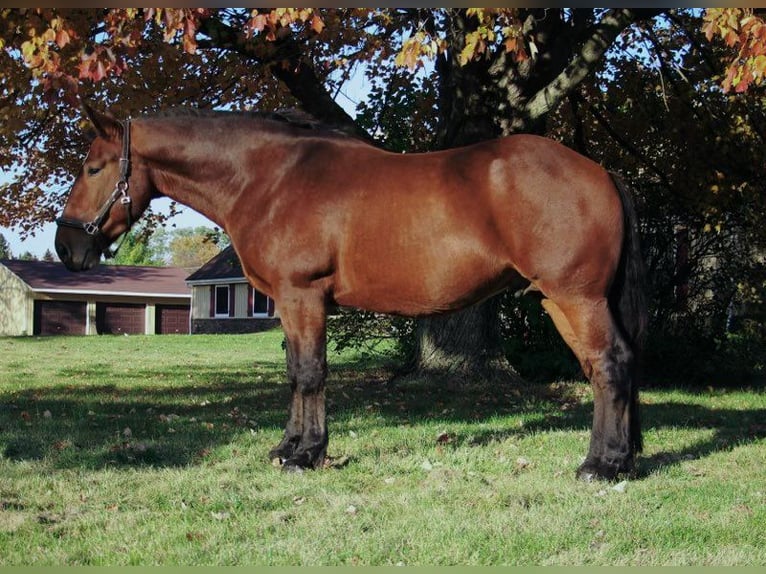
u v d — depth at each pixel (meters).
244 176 5.39
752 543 3.85
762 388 10.89
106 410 8.11
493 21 7.74
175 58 9.39
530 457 5.68
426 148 11.71
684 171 11.43
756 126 11.07
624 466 4.83
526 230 4.73
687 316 11.95
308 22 8.55
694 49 11.59
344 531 3.98
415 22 8.44
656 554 3.68
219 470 5.27
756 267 11.82
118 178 5.54
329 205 5.11
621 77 12.09
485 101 9.80
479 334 10.41
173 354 18.80
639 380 4.96
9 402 8.69
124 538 3.89
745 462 5.52
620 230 4.82
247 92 10.82
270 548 3.74
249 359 17.23
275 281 5.24
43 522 4.15
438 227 4.88
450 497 4.56
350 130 5.73
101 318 38.25
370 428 7.02
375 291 5.09
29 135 11.12
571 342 5.14
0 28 7.35
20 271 37.62
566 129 12.75
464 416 7.88
